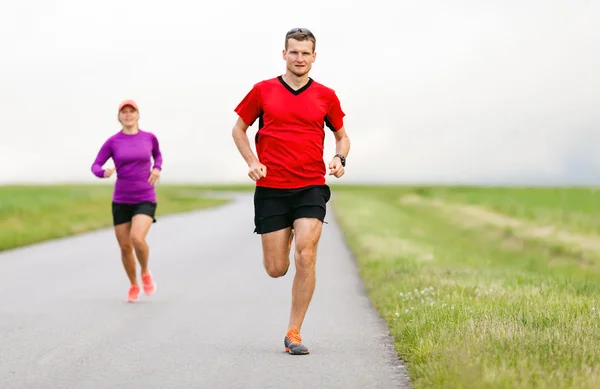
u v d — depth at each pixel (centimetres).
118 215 1137
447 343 702
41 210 3550
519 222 3878
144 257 1141
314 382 653
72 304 1115
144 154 1132
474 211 4969
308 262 766
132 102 1133
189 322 962
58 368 708
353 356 759
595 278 1888
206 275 1499
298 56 757
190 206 5412
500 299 998
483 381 560
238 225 3253
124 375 680
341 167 772
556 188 11650
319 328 923
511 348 668
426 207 5828
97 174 1121
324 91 775
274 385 643
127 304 1116
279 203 773
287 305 1112
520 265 2234
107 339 848
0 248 2062
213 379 664
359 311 1059
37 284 1349
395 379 662
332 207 5412
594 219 4034
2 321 966
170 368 707
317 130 773
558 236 3061
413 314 895
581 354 651
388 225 3303
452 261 1859
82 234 2630
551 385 555
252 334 882
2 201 4062
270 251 783
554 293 1084
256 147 791
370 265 1642
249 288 1306
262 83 772
